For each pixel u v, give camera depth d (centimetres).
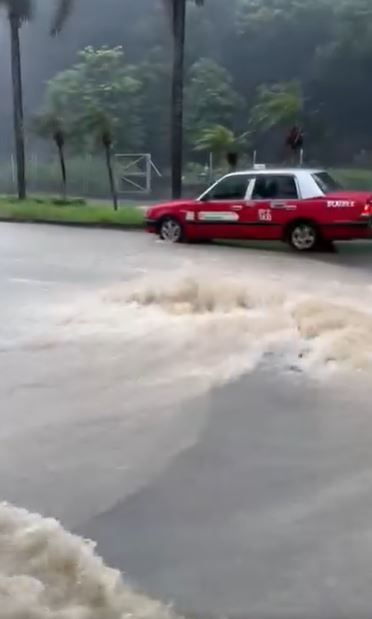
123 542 378
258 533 387
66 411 562
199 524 396
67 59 5138
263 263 1311
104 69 4400
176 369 664
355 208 1386
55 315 868
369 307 905
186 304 907
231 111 4284
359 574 350
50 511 409
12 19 2698
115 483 443
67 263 1306
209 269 1234
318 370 655
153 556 365
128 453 486
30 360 693
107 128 2477
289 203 1446
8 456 481
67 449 492
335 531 388
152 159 4191
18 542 364
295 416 548
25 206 2416
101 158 3588
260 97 3941
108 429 526
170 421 541
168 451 489
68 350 725
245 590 339
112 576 343
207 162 3744
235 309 888
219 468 463
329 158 4434
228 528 392
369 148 4500
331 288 1065
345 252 1452
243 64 4853
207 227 1550
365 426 527
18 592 321
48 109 3825
